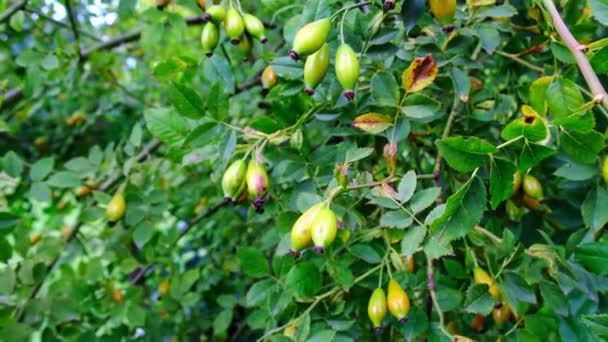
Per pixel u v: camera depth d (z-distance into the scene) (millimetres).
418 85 199
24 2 346
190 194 413
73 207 445
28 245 302
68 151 625
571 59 201
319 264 222
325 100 228
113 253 340
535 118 144
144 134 492
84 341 304
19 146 634
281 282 235
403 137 203
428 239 179
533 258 221
